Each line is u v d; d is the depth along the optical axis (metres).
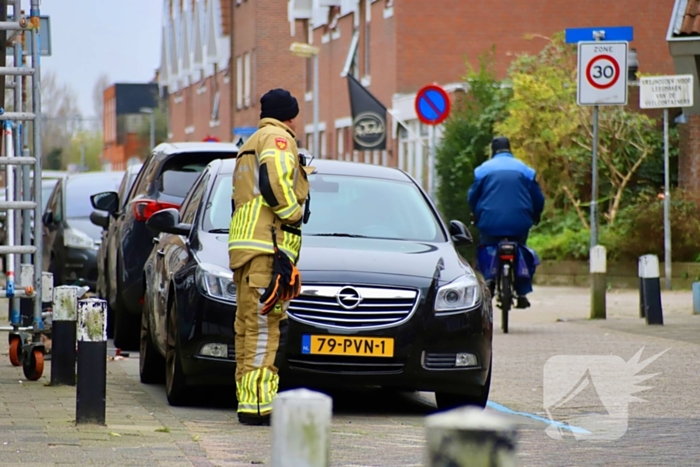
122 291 34.00
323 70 115.38
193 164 33.94
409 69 87.69
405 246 24.41
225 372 22.17
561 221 65.56
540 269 61.91
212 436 19.33
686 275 56.25
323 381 22.11
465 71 87.44
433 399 25.73
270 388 20.73
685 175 61.03
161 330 25.02
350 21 104.12
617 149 66.88
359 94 72.06
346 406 24.34
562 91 67.12
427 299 22.42
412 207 26.03
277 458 9.57
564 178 67.25
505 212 38.91
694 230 57.47
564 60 72.19
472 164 68.38
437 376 22.38
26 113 25.48
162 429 19.67
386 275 22.58
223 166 26.91
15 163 25.47
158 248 27.62
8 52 29.94
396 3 87.50
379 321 22.19
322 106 115.81
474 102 70.50
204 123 182.38
